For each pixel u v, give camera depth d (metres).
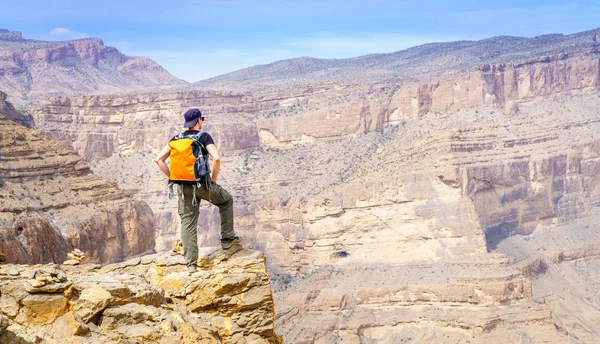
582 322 141.00
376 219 157.25
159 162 15.79
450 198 154.25
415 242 151.12
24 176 80.50
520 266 152.12
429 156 160.75
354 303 137.88
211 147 15.45
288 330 132.62
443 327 129.38
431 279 138.50
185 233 15.69
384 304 136.38
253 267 15.95
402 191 156.62
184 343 13.72
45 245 69.38
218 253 16.17
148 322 13.69
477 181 162.38
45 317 12.95
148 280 15.73
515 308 129.00
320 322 133.75
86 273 15.91
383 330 132.50
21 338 12.31
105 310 13.47
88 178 86.94
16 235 66.88
